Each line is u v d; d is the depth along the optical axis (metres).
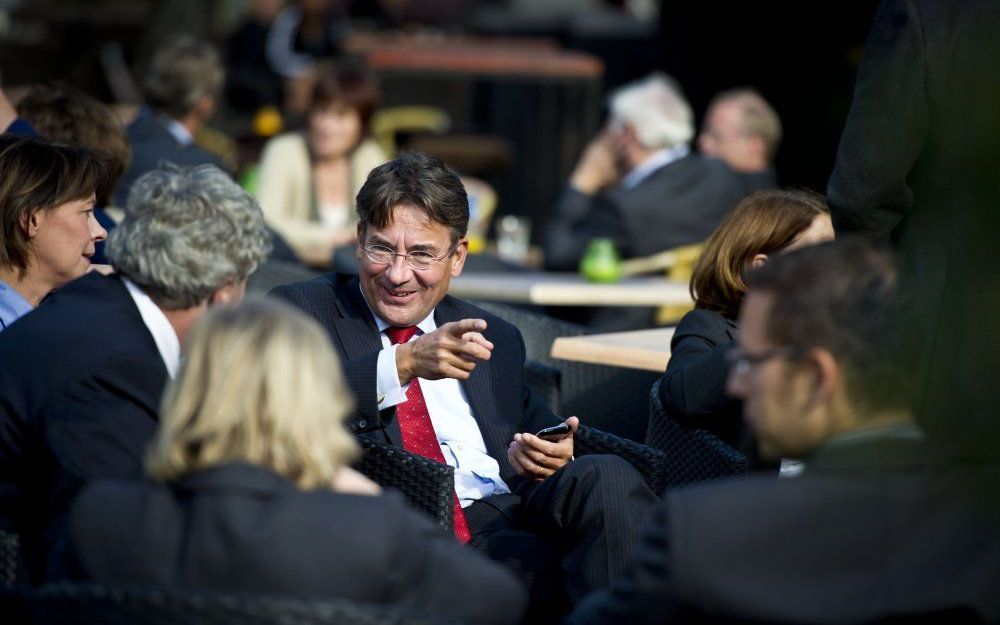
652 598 4.80
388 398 7.45
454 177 8.03
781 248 8.27
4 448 6.29
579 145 25.58
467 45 27.78
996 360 7.04
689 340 8.44
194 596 4.75
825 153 21.28
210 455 4.98
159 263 6.23
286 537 4.90
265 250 6.54
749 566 4.68
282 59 27.25
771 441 5.10
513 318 11.23
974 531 4.77
